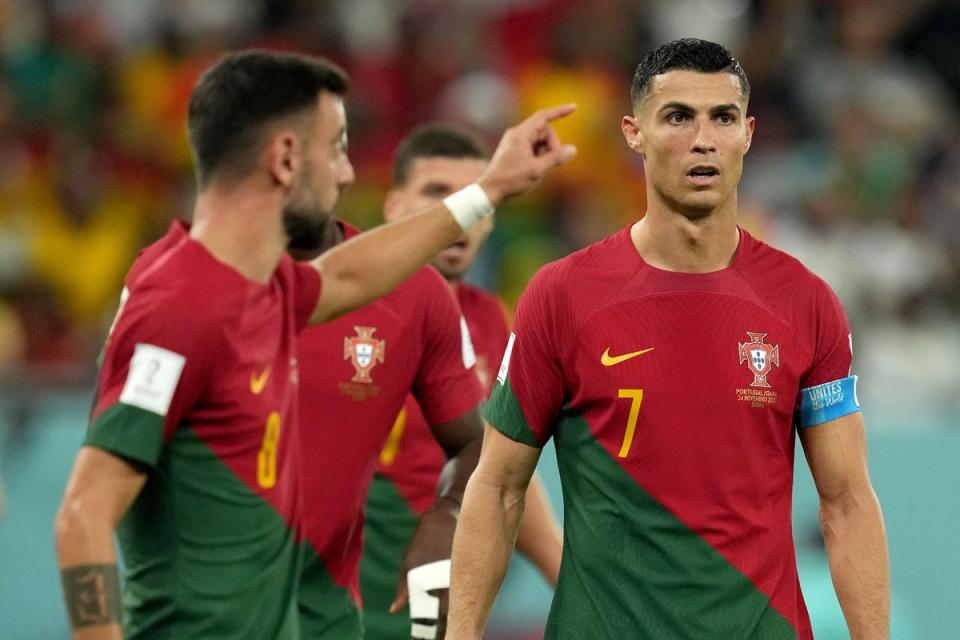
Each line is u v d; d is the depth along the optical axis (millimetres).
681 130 13359
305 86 12508
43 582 24969
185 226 12633
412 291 16234
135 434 11383
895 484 26844
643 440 13430
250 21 42531
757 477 13445
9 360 33625
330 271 13516
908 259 37000
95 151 38188
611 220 38625
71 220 36219
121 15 41969
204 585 11922
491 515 14148
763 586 13375
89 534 11219
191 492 11898
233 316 11828
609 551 13531
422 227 13914
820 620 24406
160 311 11555
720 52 13555
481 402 16703
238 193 12266
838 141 41062
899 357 34969
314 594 15734
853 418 13797
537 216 37812
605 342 13562
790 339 13578
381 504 18469
